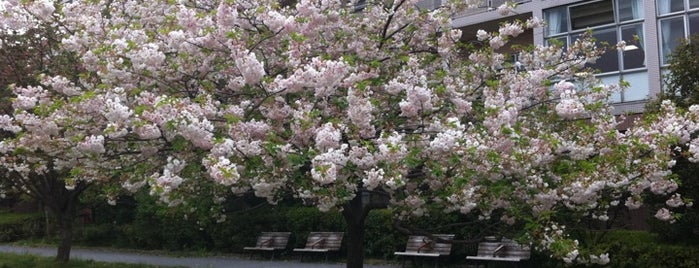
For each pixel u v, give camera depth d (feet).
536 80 27.02
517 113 23.99
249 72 22.43
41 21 30.12
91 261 45.73
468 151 20.25
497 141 21.63
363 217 28.68
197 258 54.95
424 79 24.89
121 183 26.91
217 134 22.88
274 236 54.24
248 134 22.34
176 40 24.35
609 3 51.72
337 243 50.31
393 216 29.50
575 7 53.06
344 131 22.54
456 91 26.73
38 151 26.09
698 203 34.63
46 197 43.60
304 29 25.68
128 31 26.43
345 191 22.58
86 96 21.58
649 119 23.54
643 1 50.26
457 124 21.15
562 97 26.18
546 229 22.35
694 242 36.40
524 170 21.74
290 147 22.03
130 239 64.18
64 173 36.70
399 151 20.51
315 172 19.53
